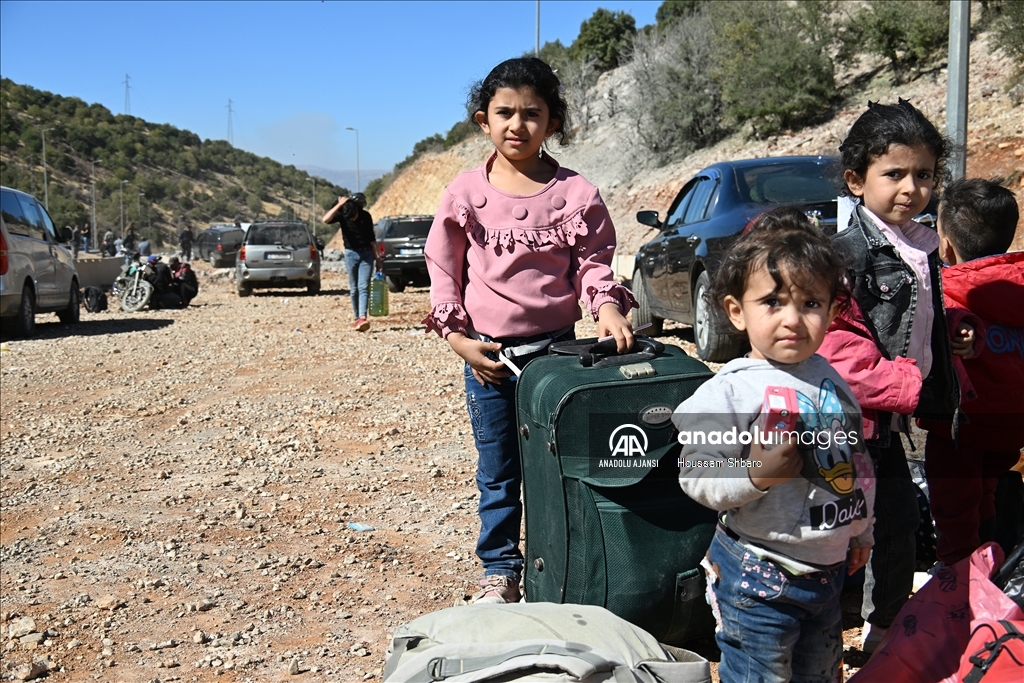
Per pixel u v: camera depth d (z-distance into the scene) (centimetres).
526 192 332
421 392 802
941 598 254
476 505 509
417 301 1775
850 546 240
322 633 366
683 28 2700
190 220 12412
